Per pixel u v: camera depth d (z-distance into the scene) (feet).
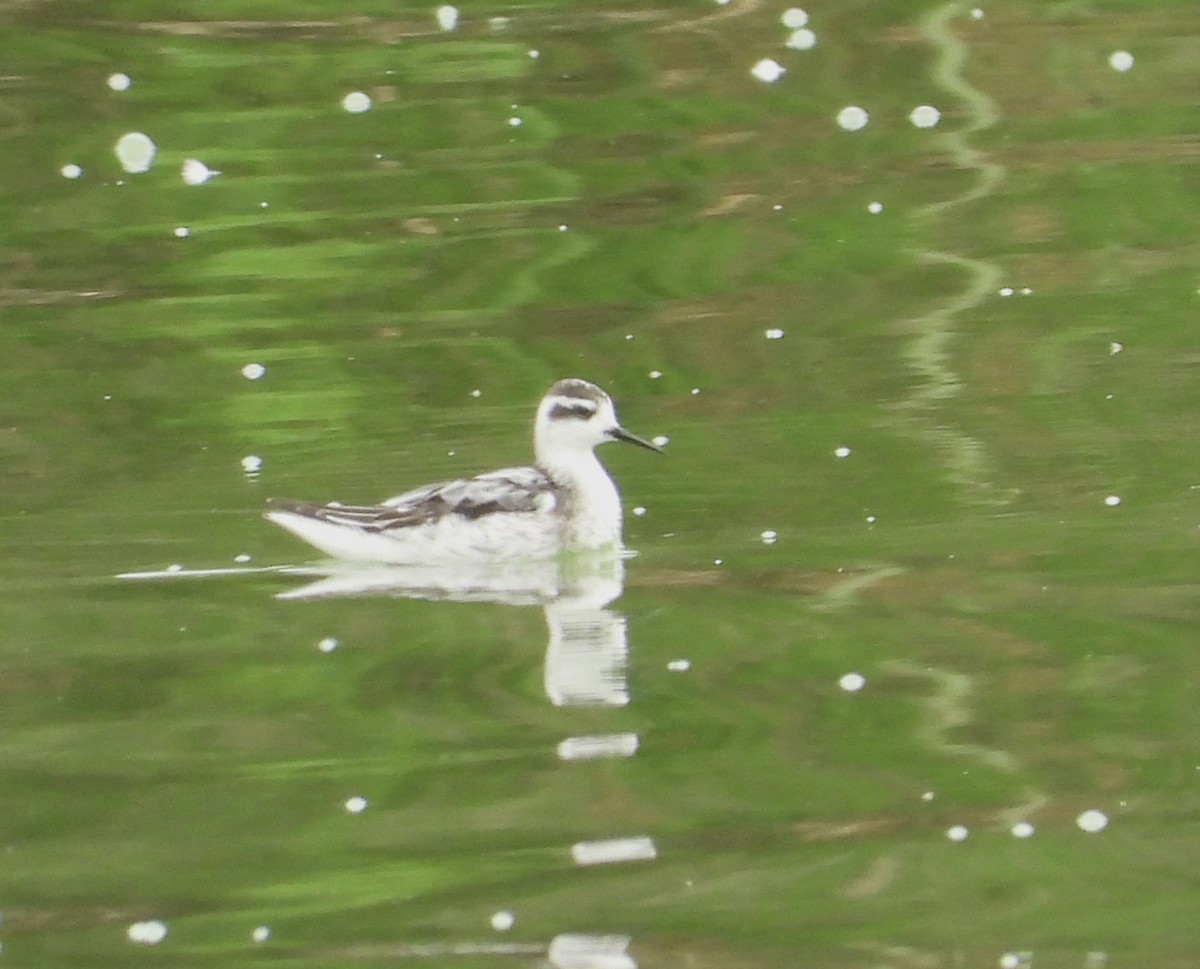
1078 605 41.70
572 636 41.16
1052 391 55.67
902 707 37.14
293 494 50.55
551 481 46.75
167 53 84.07
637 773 34.78
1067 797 33.55
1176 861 31.42
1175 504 47.37
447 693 38.29
